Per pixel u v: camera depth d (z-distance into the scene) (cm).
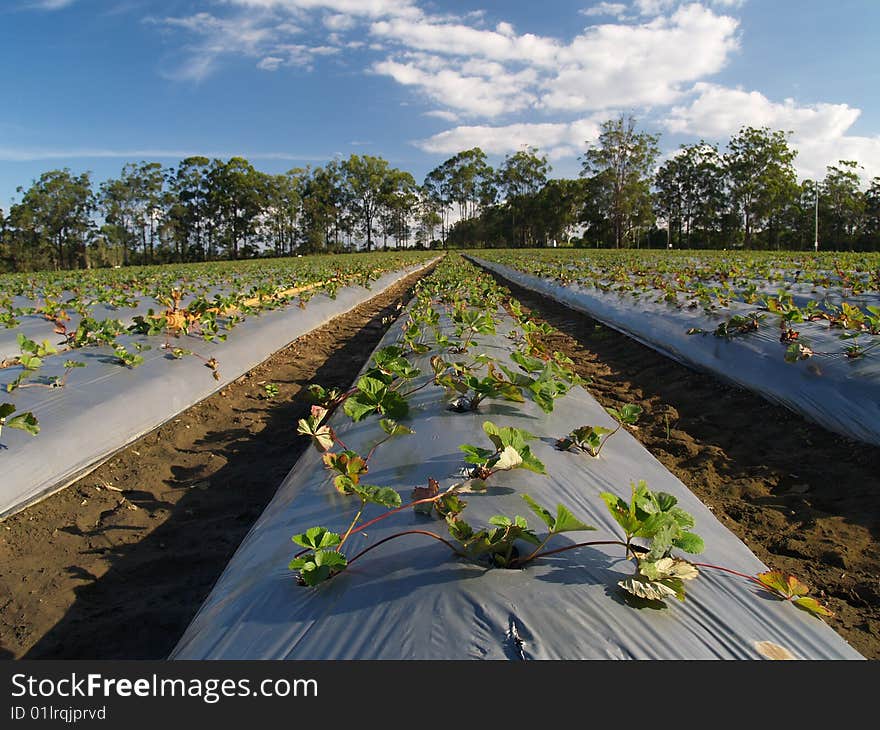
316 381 789
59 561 355
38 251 5322
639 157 6053
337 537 231
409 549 233
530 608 193
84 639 286
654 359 819
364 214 7669
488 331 678
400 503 254
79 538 382
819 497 397
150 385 594
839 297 846
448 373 490
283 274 1934
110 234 5650
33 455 431
